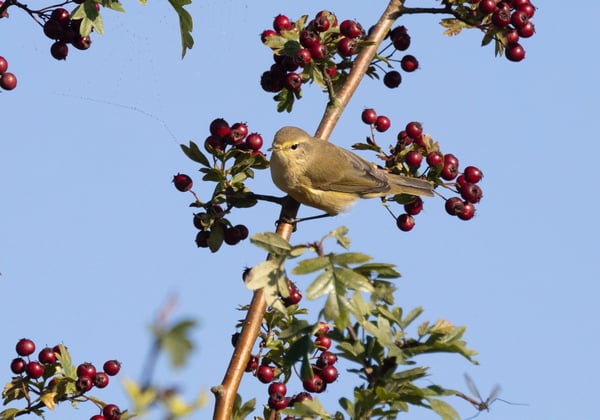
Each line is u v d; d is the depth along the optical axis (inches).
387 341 267.0
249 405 349.7
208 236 420.2
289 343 374.0
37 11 433.7
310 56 433.7
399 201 448.5
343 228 282.5
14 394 374.6
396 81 486.3
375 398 264.5
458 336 270.2
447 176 450.3
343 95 454.3
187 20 427.5
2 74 432.5
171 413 143.3
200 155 413.1
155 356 123.2
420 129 456.1
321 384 356.5
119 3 410.9
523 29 463.8
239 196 414.9
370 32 472.4
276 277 280.4
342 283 266.4
